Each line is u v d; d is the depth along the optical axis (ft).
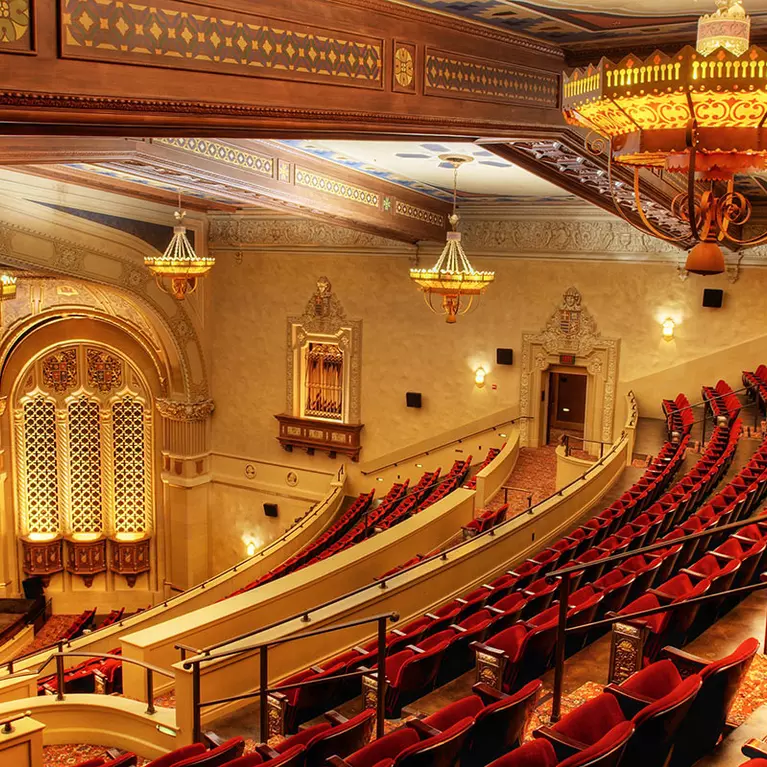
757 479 35.14
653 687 16.34
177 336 76.28
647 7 25.43
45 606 79.00
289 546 63.87
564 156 35.42
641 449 57.21
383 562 37.81
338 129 22.16
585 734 15.01
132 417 81.15
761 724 16.15
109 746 28.12
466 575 36.96
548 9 25.68
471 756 16.98
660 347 62.44
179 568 81.30
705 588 21.27
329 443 75.10
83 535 81.05
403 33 24.00
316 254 74.54
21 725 22.65
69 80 14.92
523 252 66.33
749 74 13.25
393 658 23.94
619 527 38.73
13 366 76.84
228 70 18.35
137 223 69.82
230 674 27.94
